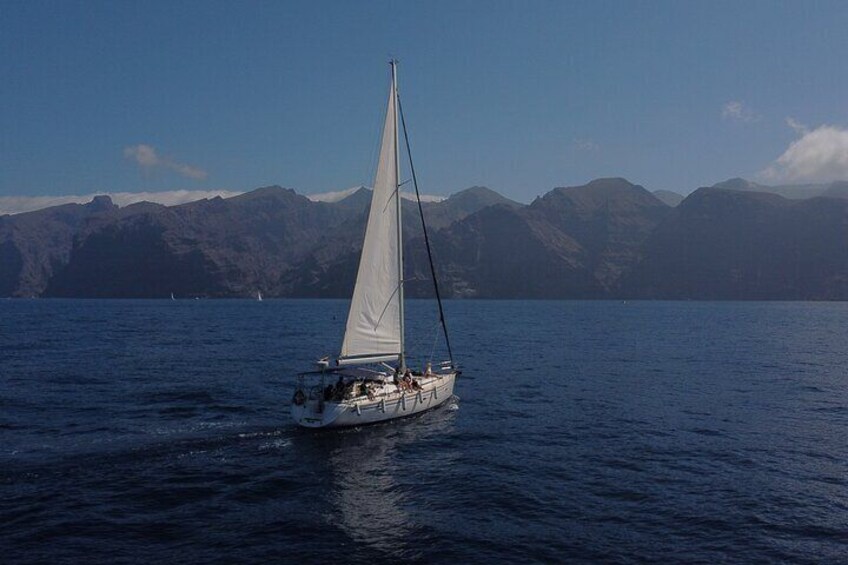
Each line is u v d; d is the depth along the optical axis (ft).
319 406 97.91
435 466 82.17
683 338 304.50
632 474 79.05
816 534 60.54
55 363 187.21
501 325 415.85
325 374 102.99
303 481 75.77
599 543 58.59
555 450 90.17
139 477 76.38
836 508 67.15
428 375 120.37
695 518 64.44
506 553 56.39
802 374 170.91
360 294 103.55
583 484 75.20
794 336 318.86
